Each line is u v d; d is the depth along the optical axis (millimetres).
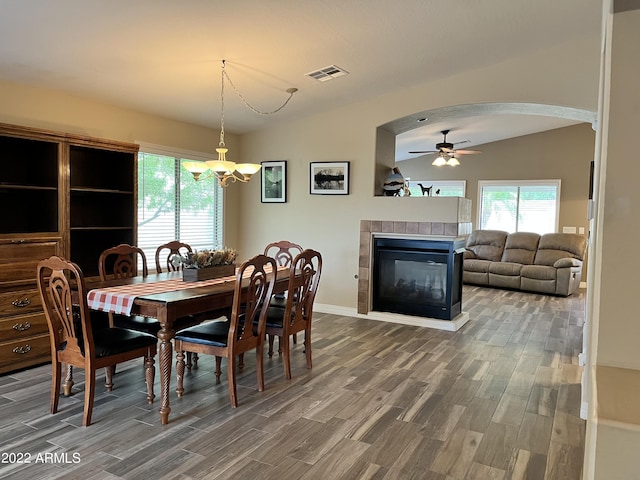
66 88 4047
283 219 6094
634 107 939
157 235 5238
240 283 2859
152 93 4402
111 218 4602
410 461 2316
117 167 4520
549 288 7375
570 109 4469
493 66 4641
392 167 5969
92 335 2627
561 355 4141
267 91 4727
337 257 5707
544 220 8781
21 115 3828
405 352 4164
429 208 5062
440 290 5117
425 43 3914
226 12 3027
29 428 2582
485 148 9305
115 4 2773
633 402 839
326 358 3961
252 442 2475
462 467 2268
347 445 2463
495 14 3502
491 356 4090
